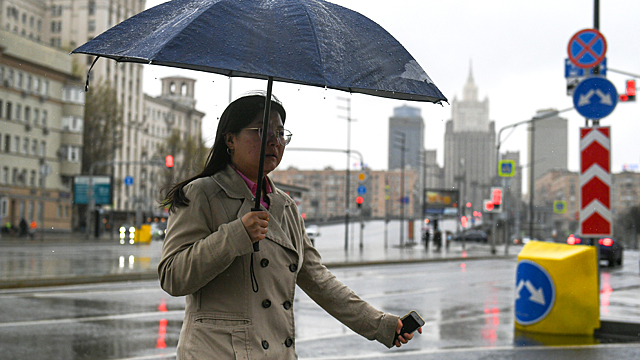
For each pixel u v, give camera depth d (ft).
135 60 9.23
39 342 27.09
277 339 9.03
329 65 8.62
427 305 42.55
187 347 8.74
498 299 46.50
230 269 8.87
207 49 8.32
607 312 36.81
